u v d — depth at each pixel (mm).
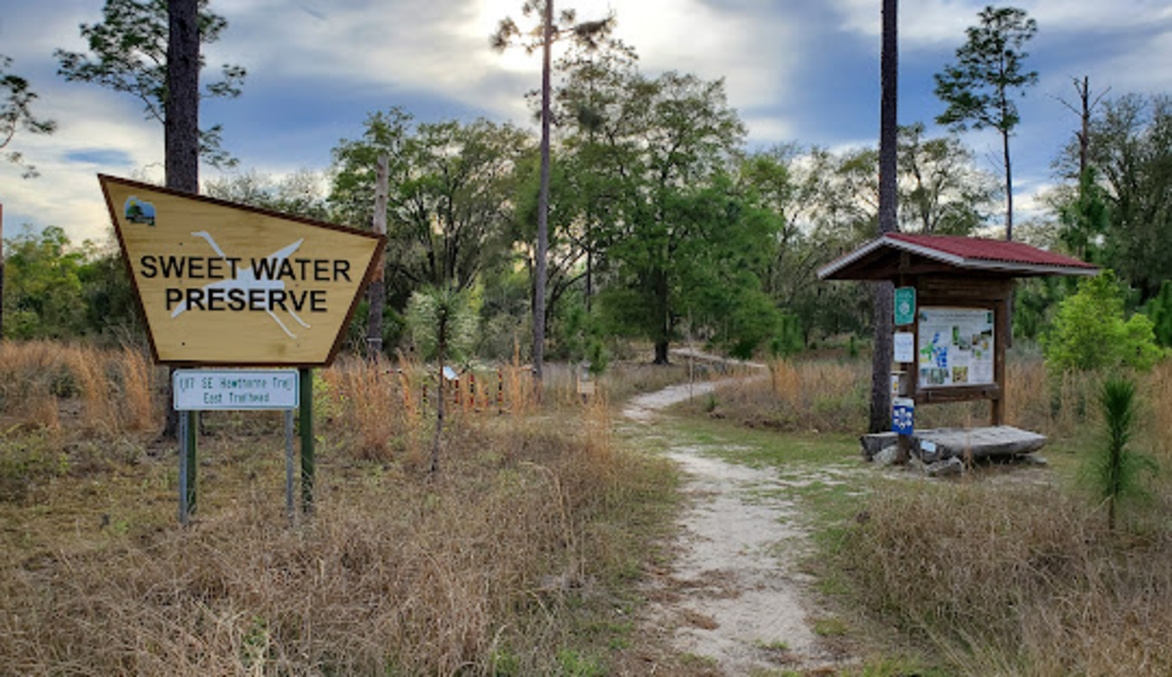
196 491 6297
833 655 4410
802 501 8109
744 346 34219
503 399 14453
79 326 29781
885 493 6973
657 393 23641
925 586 5047
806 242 53656
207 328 6262
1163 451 8273
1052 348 15875
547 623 4492
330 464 8977
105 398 11258
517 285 49250
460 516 5652
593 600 5078
